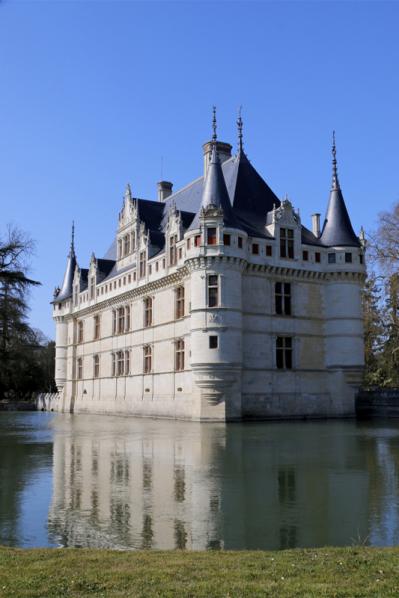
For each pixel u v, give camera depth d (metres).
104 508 15.25
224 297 48.38
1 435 36.91
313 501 15.92
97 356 74.00
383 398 54.53
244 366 50.44
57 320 86.19
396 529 13.17
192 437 34.06
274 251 52.84
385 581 8.35
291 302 53.69
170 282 56.69
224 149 64.31
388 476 19.58
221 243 48.47
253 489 17.52
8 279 33.22
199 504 15.64
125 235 69.06
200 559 9.67
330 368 54.22
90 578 8.55
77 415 69.56
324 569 8.97
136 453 26.20
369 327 66.31
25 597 7.77
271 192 58.97
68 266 87.62
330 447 28.03
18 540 12.46
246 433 36.69
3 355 55.78
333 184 57.66
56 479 19.42
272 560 9.54
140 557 9.85
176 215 55.84
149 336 60.59
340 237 55.38
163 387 57.19
